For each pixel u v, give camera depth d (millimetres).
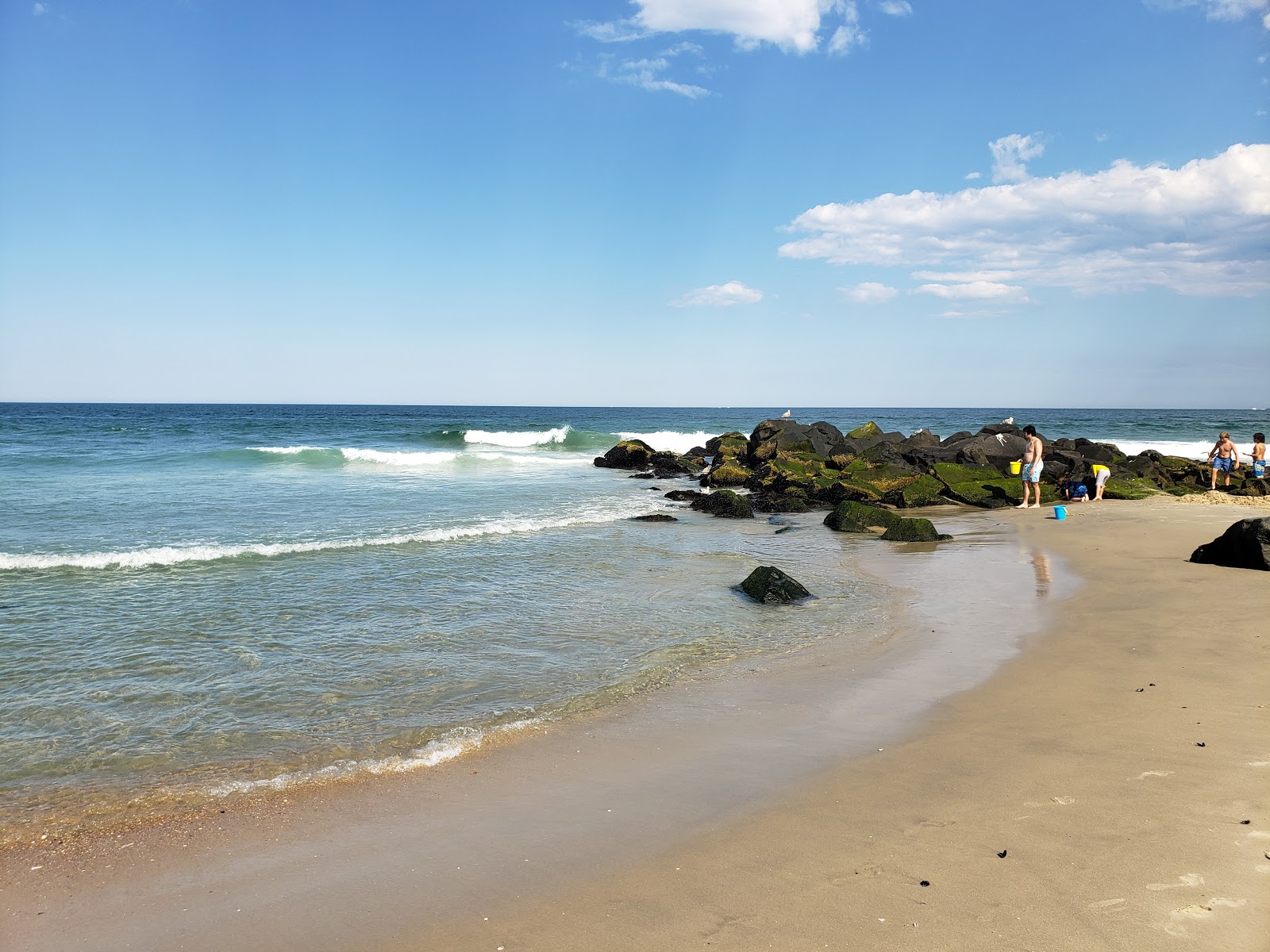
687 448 50594
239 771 5711
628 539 16328
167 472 27672
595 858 4328
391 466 32812
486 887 4066
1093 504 21188
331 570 12898
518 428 70438
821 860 4191
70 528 16484
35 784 5543
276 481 25859
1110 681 6984
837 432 35094
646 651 8688
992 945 3387
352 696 7352
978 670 7598
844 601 10992
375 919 3807
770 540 16391
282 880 4211
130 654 8555
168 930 3777
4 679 7766
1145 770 5078
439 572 12820
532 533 16922
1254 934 3377
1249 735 5590
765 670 7953
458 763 5781
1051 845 4199
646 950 3471
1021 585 11492
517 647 8867
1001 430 33469
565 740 6191
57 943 3688
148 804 5184
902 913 3656
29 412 103750
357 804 5137
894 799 4891
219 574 12453
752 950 3434
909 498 21828
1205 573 11391
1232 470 26438
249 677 7875
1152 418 114562
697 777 5387
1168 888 3744
